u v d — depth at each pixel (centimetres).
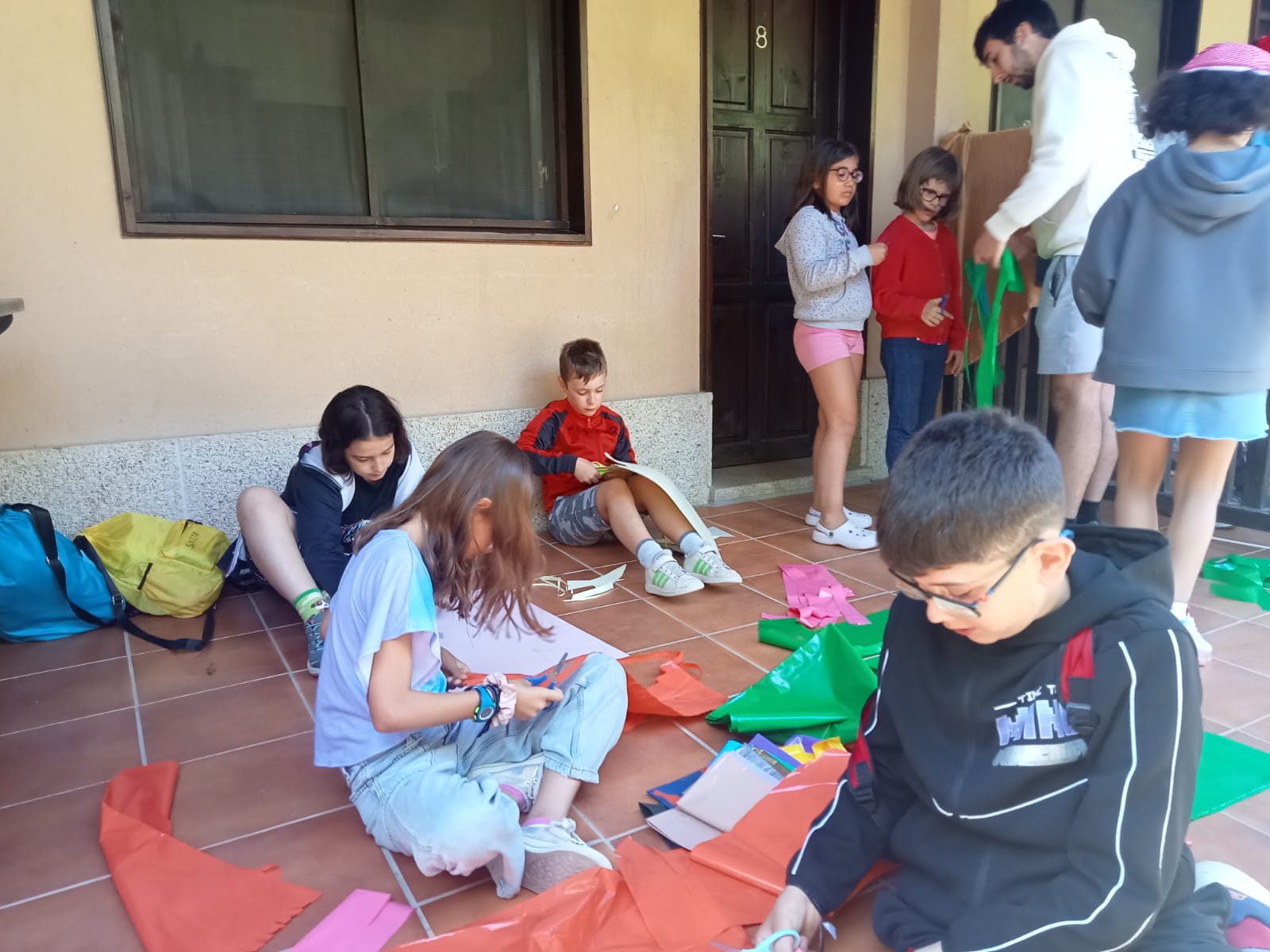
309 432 344
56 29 291
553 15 379
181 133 320
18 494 304
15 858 175
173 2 312
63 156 297
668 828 176
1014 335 440
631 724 225
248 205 334
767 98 450
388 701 157
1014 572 101
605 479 365
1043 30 322
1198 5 501
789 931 125
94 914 160
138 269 312
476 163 373
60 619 284
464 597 173
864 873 137
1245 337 221
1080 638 109
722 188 450
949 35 438
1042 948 108
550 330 391
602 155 388
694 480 436
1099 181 297
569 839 163
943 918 125
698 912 149
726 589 322
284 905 159
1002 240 310
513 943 142
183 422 328
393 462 269
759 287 475
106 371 313
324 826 184
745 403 486
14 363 301
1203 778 194
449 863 158
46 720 230
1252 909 123
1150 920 104
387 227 354
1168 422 234
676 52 397
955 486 98
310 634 258
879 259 360
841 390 365
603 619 295
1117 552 121
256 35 326
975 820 119
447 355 370
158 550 299
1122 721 104
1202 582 319
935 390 390
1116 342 237
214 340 328
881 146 454
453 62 361
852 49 452
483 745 187
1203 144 223
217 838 180
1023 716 112
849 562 351
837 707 221
